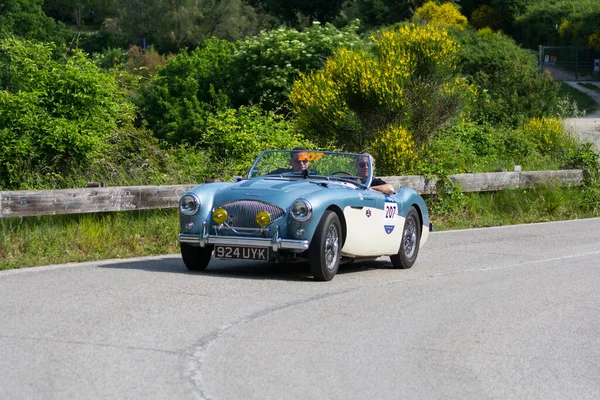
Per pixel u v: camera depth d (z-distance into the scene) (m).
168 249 19.94
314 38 44.31
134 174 25.73
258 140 29.84
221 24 153.75
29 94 24.89
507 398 9.19
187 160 27.75
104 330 11.20
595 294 16.12
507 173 31.38
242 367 9.81
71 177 24.64
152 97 43.00
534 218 30.38
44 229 18.97
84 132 25.22
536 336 12.38
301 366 10.01
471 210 29.64
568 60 114.88
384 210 17.67
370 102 32.84
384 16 108.88
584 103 92.06
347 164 18.11
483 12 127.44
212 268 17.31
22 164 24.19
